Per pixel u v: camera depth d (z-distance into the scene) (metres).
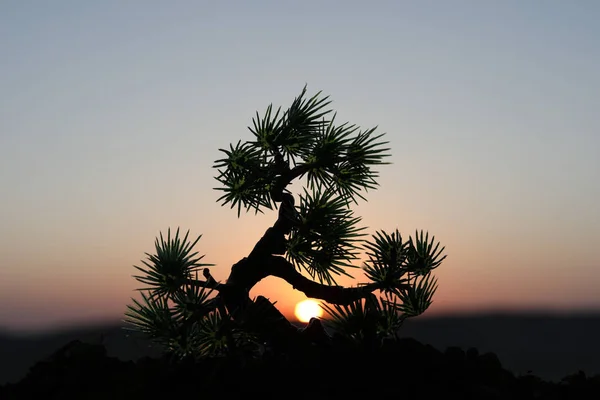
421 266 4.35
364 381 3.50
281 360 3.70
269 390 3.38
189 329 3.98
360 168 4.61
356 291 4.25
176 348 3.88
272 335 3.93
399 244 4.41
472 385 3.55
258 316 3.90
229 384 3.44
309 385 3.46
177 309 3.95
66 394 3.49
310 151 4.57
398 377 3.56
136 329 3.99
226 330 3.83
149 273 4.07
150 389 3.45
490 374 3.73
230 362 3.62
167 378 3.53
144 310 4.02
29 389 3.60
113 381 3.59
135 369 3.70
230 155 4.39
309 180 4.68
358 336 4.00
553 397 3.67
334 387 3.45
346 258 4.55
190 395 3.41
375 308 4.11
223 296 4.12
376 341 3.96
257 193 4.43
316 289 4.25
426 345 3.90
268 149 4.47
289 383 3.45
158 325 3.88
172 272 4.04
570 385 3.84
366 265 4.38
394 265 4.31
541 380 3.94
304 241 4.50
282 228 4.37
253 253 4.29
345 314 4.15
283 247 4.34
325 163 4.39
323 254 4.51
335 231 4.47
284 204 4.41
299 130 4.48
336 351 3.82
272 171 4.37
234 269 4.25
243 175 4.40
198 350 3.91
